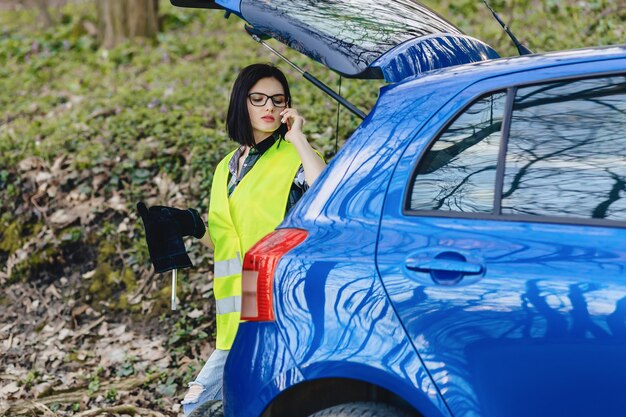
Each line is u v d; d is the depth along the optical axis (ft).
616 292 8.83
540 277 9.20
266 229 13.58
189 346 21.65
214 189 14.11
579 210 9.41
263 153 13.83
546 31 33.12
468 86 10.54
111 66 42.32
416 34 12.49
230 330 13.79
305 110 29.48
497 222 9.73
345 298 10.07
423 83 10.97
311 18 12.76
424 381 9.50
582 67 10.01
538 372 9.05
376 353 9.78
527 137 9.95
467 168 10.11
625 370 8.69
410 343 9.64
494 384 9.23
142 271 24.36
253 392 10.62
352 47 12.13
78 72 42.68
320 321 10.18
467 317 9.42
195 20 48.37
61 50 46.60
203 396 14.01
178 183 27.09
